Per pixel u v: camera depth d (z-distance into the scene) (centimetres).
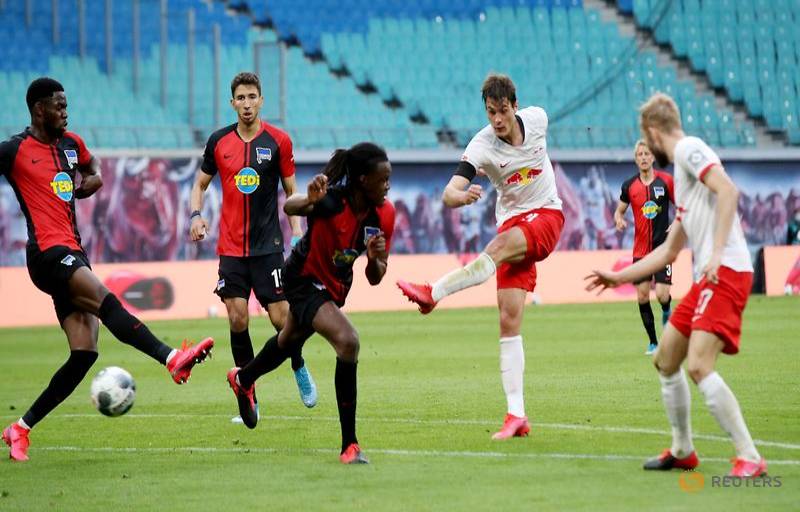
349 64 11631
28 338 7469
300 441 3125
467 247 10581
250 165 3659
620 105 11725
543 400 3862
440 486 2405
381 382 4534
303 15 11831
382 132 10881
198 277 9050
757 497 2209
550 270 9775
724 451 2761
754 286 10338
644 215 6016
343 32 11819
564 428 3228
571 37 12119
